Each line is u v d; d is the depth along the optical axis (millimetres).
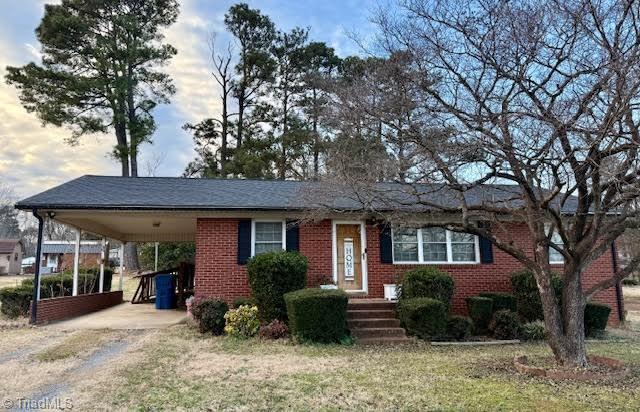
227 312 10961
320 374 7297
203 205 12305
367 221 13484
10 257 52344
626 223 7082
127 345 9609
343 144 9852
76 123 24750
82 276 16328
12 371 7336
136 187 13984
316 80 20359
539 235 7688
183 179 15562
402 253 13547
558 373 7086
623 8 6617
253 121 30891
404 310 10992
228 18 30844
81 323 12422
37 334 10672
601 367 7574
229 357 8547
